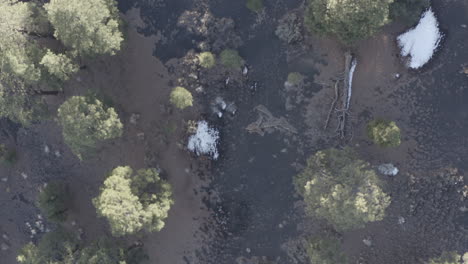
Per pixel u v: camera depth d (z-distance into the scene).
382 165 44.12
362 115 44.28
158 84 46.66
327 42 43.62
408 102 43.66
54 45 43.12
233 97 45.84
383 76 43.62
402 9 40.38
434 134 43.62
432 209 44.06
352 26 38.22
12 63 38.66
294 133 45.34
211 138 46.22
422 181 44.03
